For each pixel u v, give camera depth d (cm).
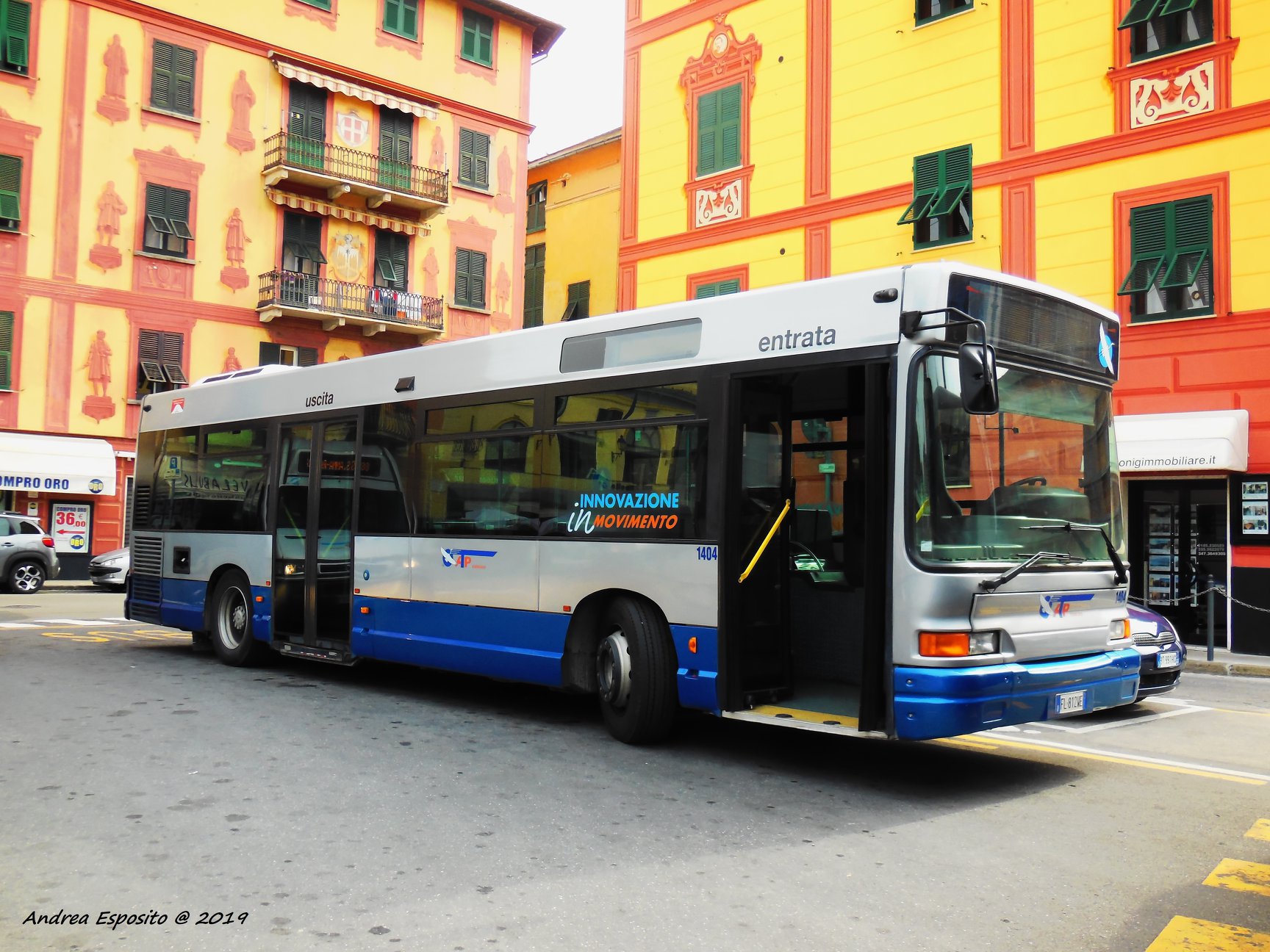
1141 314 1571
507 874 448
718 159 2092
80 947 367
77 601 2083
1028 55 1695
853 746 739
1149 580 1602
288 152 2905
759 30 2038
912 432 589
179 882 434
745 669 664
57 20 2605
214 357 2827
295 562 1024
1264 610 1460
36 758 652
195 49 2800
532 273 3456
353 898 416
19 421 2544
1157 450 1484
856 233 1883
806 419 760
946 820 549
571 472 770
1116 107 1602
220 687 948
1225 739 797
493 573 820
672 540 694
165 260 2750
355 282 3056
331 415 1002
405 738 732
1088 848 503
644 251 2214
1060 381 664
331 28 3016
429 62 3200
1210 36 1523
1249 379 1471
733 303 686
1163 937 389
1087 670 630
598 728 782
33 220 2567
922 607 575
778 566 691
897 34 1848
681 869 459
